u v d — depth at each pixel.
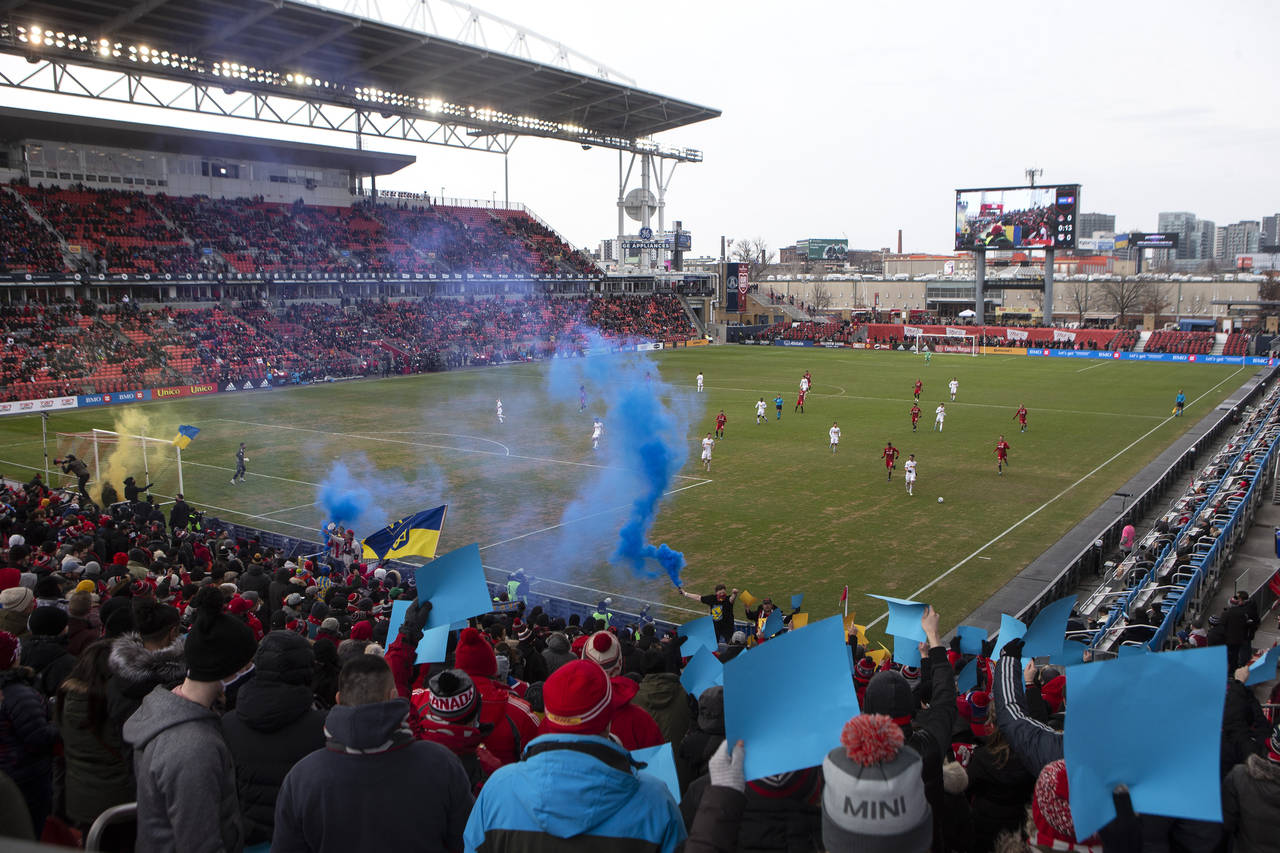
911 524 36.28
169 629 6.71
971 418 63.34
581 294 122.81
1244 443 45.88
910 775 3.54
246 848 5.79
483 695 7.07
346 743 4.68
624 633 17.52
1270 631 20.78
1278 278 163.75
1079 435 56.75
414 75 84.06
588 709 4.23
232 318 86.50
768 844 4.66
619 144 118.38
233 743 5.86
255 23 66.31
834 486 42.91
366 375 87.75
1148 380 86.69
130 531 26.62
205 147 92.25
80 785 6.23
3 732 6.32
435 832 4.80
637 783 4.24
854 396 75.38
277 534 32.91
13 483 41.31
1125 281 147.88
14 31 64.38
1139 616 19.66
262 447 51.66
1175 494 42.06
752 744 4.04
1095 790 3.90
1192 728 3.87
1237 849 5.33
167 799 4.86
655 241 133.38
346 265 97.38
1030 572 30.38
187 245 86.69
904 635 6.99
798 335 129.62
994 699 5.89
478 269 109.94
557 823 4.01
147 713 5.08
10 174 82.00
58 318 75.12
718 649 14.39
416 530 22.19
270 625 14.98
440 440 54.34
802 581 29.70
